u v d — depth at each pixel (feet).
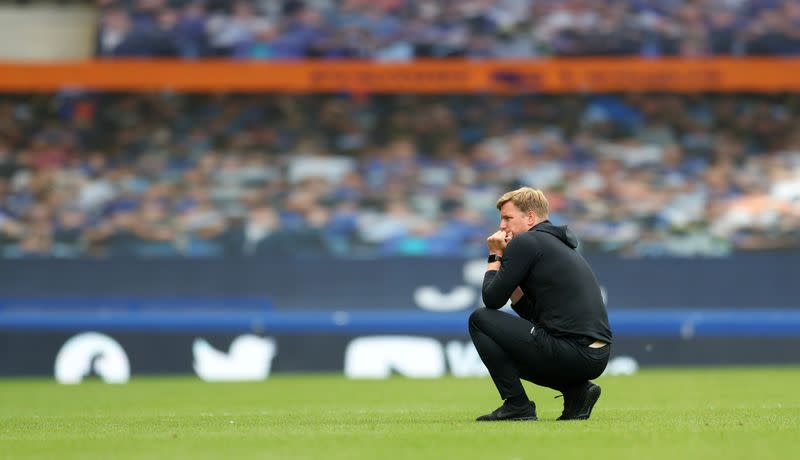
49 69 223.92
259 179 241.14
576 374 57.93
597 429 54.08
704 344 181.27
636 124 253.85
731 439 49.39
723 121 254.06
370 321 177.99
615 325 180.75
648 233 233.96
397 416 72.59
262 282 189.47
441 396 108.37
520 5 252.01
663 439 49.21
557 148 250.37
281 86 228.84
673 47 246.47
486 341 58.65
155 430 59.98
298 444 49.06
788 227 235.20
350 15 248.32
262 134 249.14
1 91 244.22
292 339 176.35
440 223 235.40
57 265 188.34
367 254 229.86
